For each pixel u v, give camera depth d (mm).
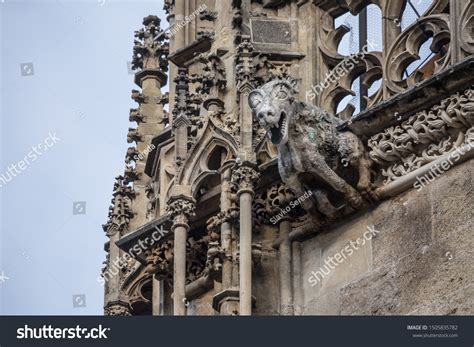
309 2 40906
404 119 38469
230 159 39312
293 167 38500
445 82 38031
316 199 38750
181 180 39531
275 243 39219
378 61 39844
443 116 38094
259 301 38875
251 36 40656
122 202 41500
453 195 37875
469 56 37906
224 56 40469
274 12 41000
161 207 40281
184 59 41375
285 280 38969
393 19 39750
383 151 38562
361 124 38656
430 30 39250
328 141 38625
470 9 38625
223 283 38781
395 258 38062
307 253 39062
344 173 38781
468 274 37219
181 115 39875
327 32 40750
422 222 38000
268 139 39188
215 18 41344
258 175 39125
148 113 42500
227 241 38969
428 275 37594
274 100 38062
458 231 37594
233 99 40000
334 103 40156
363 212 38719
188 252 39625
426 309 37375
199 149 39594
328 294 38625
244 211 38906
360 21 40625
